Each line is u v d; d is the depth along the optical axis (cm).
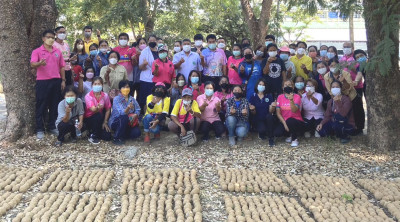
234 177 623
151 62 859
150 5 1700
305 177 635
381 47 604
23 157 713
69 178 621
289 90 748
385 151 720
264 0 1277
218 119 798
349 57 820
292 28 2005
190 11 1762
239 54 839
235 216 511
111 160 709
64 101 754
